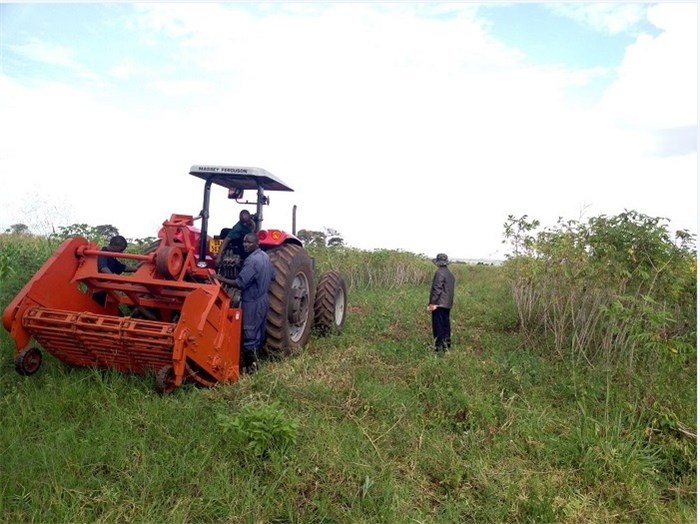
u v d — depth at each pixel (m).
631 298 4.87
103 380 3.96
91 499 2.65
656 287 5.47
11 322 3.81
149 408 3.51
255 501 2.73
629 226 5.47
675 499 3.50
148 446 3.14
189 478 2.87
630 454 3.71
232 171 5.17
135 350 3.81
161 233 4.36
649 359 5.17
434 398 4.39
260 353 5.06
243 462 3.07
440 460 3.46
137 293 4.46
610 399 4.58
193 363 3.94
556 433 4.10
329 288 6.37
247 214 5.39
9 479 2.65
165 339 3.67
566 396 4.80
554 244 6.28
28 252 6.30
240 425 3.21
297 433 3.33
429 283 14.48
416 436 3.80
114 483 2.79
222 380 4.19
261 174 5.19
